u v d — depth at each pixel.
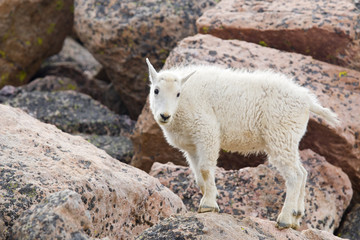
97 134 42.34
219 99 22.72
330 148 33.34
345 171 34.12
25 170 21.16
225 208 28.67
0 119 25.17
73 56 55.94
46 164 22.12
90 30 44.53
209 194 22.33
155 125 35.66
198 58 35.81
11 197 19.55
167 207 24.56
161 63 43.78
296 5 39.50
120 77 45.31
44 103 43.41
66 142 26.25
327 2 39.03
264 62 35.88
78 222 18.02
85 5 45.12
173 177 31.03
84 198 20.94
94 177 22.25
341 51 37.03
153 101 23.42
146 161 37.53
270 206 28.81
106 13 44.16
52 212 17.42
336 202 30.77
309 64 36.12
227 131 22.81
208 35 38.19
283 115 22.22
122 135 42.75
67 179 21.30
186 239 18.98
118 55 44.16
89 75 52.25
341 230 31.92
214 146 22.52
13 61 49.84
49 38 51.59
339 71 35.91
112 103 50.06
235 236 19.59
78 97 45.03
